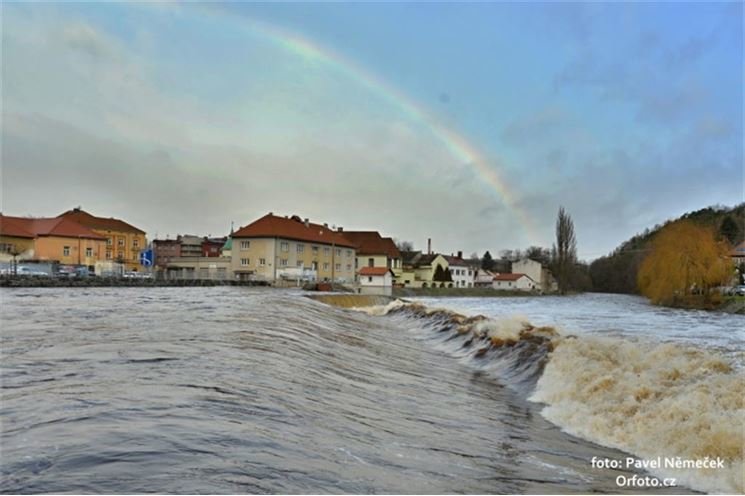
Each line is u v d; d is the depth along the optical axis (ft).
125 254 329.93
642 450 23.68
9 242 209.15
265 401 24.40
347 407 27.12
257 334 48.24
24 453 16.15
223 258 274.98
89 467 15.07
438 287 333.01
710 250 163.94
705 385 28.89
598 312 149.38
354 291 230.68
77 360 33.53
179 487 13.94
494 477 19.06
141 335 46.32
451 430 26.11
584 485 19.04
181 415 20.81
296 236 251.39
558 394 34.76
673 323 105.40
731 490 19.04
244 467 15.83
